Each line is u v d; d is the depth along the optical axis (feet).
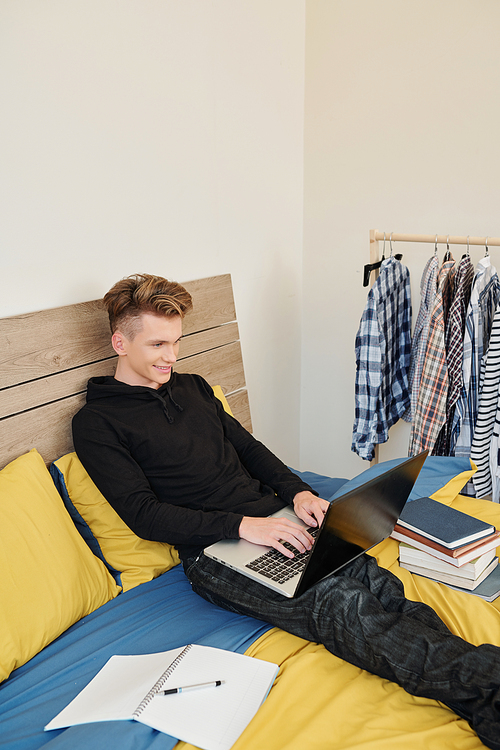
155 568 4.87
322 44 7.84
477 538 4.42
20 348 4.74
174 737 3.02
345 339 8.72
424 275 6.85
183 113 6.31
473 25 6.65
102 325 5.48
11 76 4.60
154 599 4.48
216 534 4.48
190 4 6.18
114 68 5.45
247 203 7.50
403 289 7.35
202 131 6.60
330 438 9.28
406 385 7.64
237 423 6.02
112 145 5.54
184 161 6.42
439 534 4.45
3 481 4.17
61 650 3.85
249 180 7.46
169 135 6.17
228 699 3.22
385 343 7.02
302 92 8.17
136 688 3.32
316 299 8.84
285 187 8.16
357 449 7.10
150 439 4.91
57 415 5.02
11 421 4.64
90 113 5.28
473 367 6.45
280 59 7.64
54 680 3.57
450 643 3.38
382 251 7.97
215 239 7.07
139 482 4.62
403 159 7.54
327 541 3.68
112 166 5.57
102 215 5.55
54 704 3.34
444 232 7.45
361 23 7.45
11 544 3.88
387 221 7.89
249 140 7.34
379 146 7.70
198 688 3.28
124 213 5.78
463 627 3.88
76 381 5.21
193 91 6.40
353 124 7.84
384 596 4.01
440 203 7.39
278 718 3.15
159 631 4.00
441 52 6.94
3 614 3.67
